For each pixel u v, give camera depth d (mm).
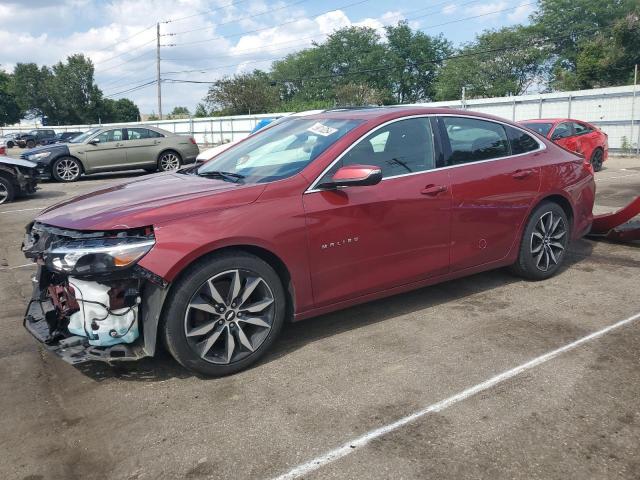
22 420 2963
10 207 10938
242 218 3301
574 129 14281
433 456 2562
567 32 51844
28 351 3857
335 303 3760
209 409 3025
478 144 4504
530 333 3885
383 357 3584
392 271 3949
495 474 2432
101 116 87312
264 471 2498
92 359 3115
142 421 2928
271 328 3494
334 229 3617
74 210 3459
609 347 3623
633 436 2680
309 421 2877
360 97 56469
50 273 3574
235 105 61062
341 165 3713
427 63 59312
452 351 3635
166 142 16500
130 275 3020
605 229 6465
